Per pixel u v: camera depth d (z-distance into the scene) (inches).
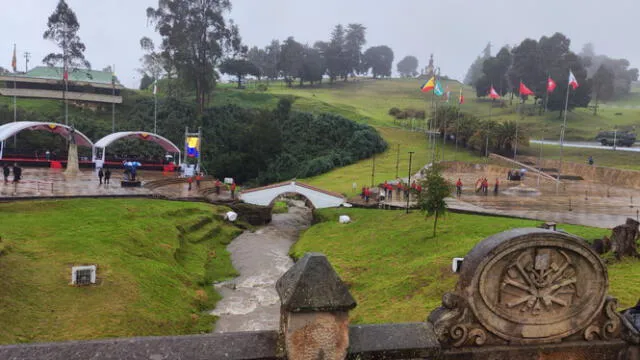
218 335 254.2
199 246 1443.2
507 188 2127.2
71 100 3590.1
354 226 1604.3
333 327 251.0
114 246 1077.8
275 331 264.1
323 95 5467.5
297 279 250.4
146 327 769.6
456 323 282.0
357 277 1123.3
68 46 3238.2
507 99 5398.6
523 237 281.4
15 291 754.8
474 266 281.0
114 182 1884.8
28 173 1942.7
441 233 1263.5
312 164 2999.5
